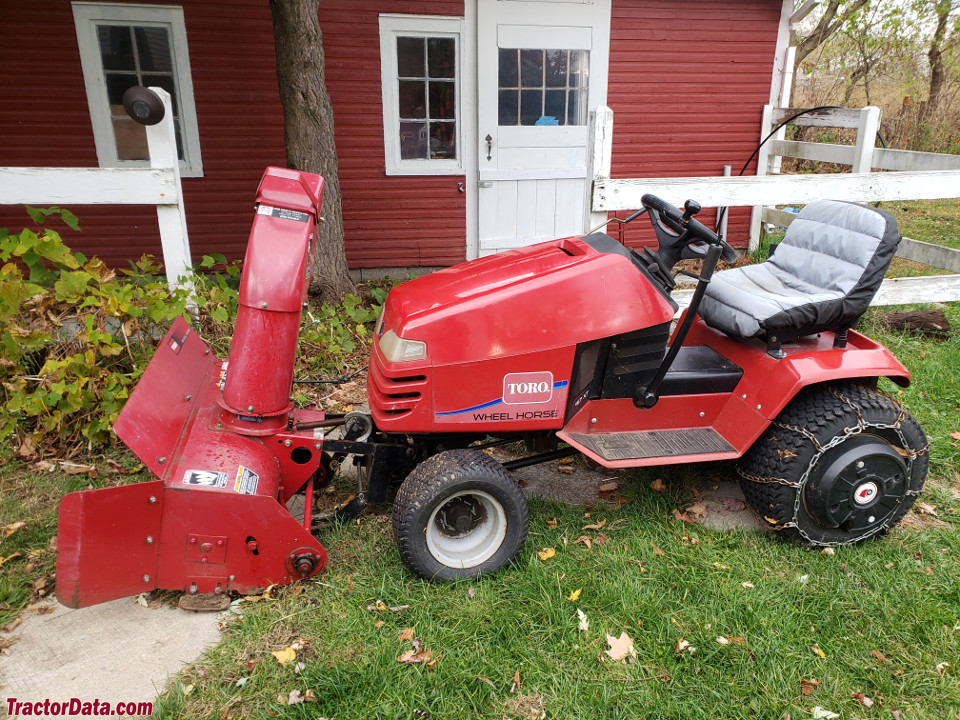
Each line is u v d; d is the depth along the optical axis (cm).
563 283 247
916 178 468
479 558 256
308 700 205
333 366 441
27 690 208
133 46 588
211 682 211
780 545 281
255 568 239
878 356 276
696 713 204
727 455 270
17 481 320
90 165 609
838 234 288
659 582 258
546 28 646
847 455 263
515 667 220
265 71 612
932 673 219
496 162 676
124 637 229
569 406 262
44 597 248
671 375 281
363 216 668
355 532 285
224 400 250
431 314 238
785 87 711
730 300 286
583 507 309
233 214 646
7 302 336
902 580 259
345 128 637
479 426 250
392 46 621
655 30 673
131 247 636
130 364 376
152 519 222
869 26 1305
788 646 228
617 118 695
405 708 203
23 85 577
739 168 745
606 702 206
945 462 342
